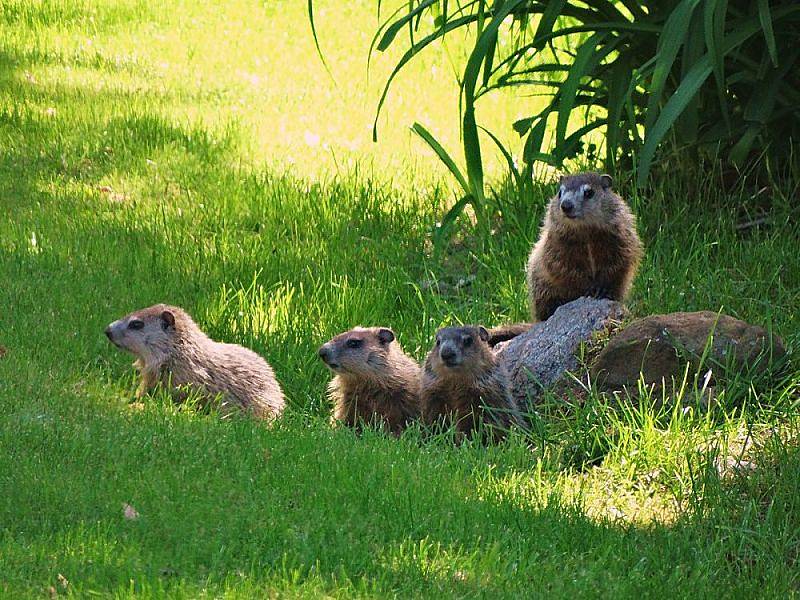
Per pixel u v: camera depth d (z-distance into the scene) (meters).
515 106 22.02
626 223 12.16
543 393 11.03
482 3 13.77
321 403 12.19
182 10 28.47
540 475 9.46
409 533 7.97
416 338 13.16
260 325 13.07
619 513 8.95
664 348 10.55
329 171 18.47
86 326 12.28
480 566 7.51
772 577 7.71
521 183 14.94
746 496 8.95
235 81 23.52
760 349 10.52
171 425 9.69
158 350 11.27
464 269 14.92
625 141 15.23
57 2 27.31
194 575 7.22
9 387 10.17
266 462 8.99
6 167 17.19
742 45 13.70
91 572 7.06
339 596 7.02
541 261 12.47
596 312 11.48
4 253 13.98
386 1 29.53
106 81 22.34
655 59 11.97
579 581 7.46
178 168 17.89
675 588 7.53
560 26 17.83
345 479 8.66
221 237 15.44
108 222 15.46
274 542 7.66
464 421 10.95
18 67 22.23
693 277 12.93
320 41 26.72
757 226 13.78
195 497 8.19
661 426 10.10
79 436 9.06
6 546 7.25
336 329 13.20
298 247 15.35
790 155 14.13
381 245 15.34
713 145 14.34
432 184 17.81
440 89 23.61
